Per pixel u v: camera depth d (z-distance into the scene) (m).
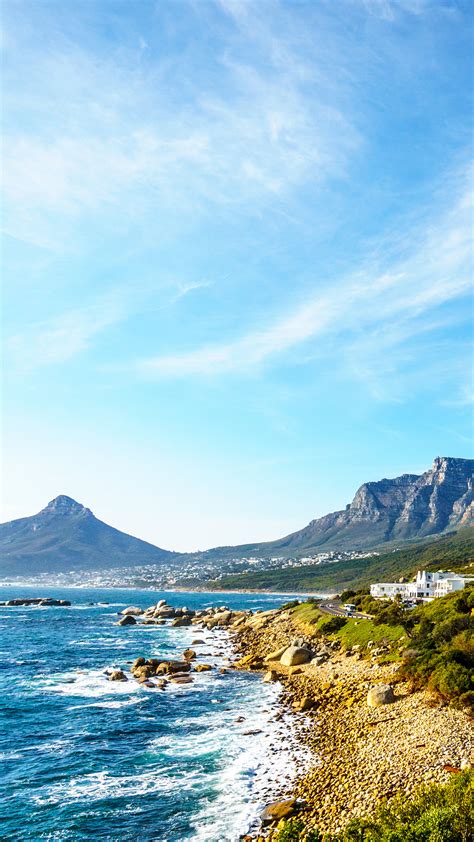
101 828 31.58
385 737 39.06
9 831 31.45
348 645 77.00
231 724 50.34
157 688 65.75
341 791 32.09
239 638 116.25
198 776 38.28
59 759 42.34
